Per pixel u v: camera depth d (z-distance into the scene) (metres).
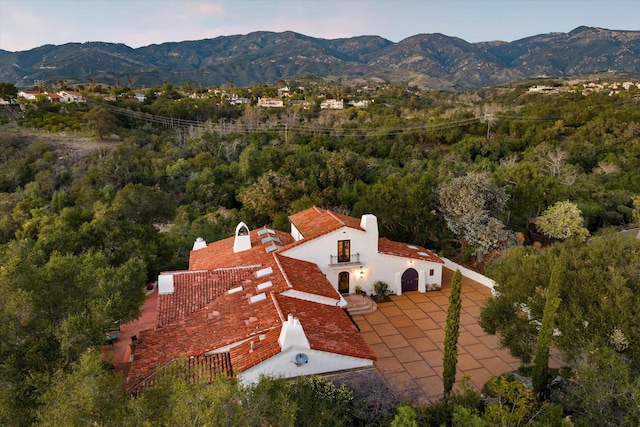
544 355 14.48
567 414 14.43
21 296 11.39
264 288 20.39
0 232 30.84
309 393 13.29
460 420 11.91
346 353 15.95
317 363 15.68
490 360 20.30
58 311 12.98
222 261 25.03
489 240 32.06
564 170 54.94
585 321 14.33
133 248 27.56
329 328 17.84
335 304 21.12
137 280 16.98
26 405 10.27
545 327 14.30
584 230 33.72
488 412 12.63
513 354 16.56
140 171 60.66
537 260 17.55
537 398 14.70
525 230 38.62
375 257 27.41
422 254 29.36
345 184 48.16
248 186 53.25
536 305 16.02
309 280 22.22
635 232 38.94
